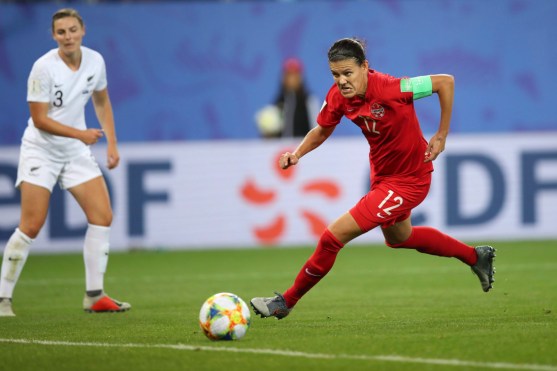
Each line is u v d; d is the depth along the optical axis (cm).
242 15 6103
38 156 3139
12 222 5597
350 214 2600
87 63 3162
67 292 3978
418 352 2167
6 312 3147
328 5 6147
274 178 5897
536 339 2319
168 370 2038
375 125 2567
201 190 5834
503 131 6291
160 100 6069
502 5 6244
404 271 4562
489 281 2923
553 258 5019
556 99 6303
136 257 5456
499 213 5972
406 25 6194
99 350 2305
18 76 5919
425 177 2652
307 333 2514
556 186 6019
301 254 5472
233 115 6131
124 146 5744
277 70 6138
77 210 5716
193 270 4784
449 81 2541
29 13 5919
